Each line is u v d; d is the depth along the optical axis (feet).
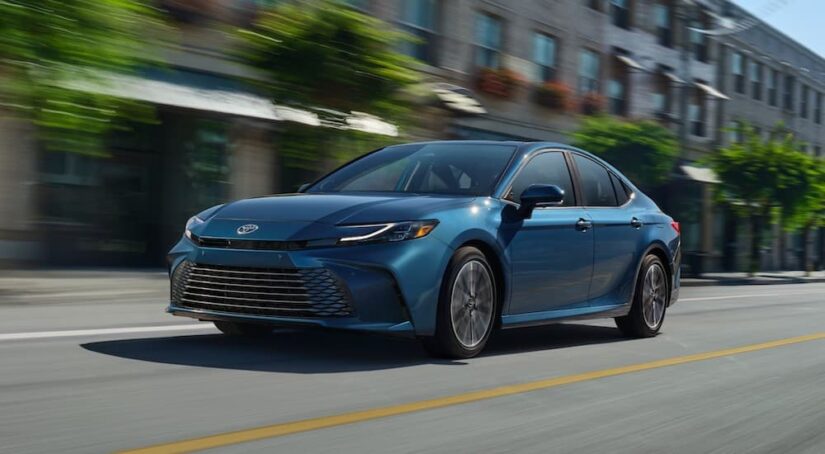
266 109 54.34
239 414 13.08
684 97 113.80
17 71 30.42
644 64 103.35
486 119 78.28
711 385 17.99
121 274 44.88
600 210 22.99
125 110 34.19
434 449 11.78
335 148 43.47
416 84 44.04
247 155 57.06
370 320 17.22
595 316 22.72
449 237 18.08
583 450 12.28
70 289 35.47
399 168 21.22
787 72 146.51
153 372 16.08
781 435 13.94
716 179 106.22
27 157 47.73
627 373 18.85
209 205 56.59
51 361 16.92
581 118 90.38
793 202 101.81
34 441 11.12
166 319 24.57
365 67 41.55
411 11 71.05
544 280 20.66
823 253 159.53
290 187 60.23
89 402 13.44
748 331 29.12
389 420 13.25
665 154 83.25
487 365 18.67
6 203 46.88
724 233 122.11
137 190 54.08
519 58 82.74
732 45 127.44
